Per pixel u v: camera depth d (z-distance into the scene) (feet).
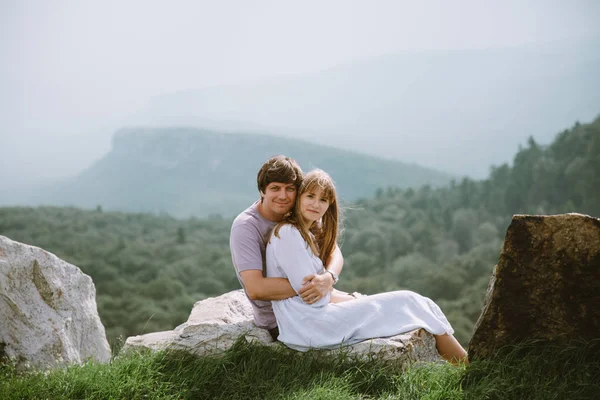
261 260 10.61
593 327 8.82
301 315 10.12
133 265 170.30
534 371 8.79
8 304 11.50
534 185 247.29
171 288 146.72
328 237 11.12
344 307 10.23
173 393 9.19
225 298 13.78
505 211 247.91
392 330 10.07
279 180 10.22
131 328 123.03
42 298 12.18
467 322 128.57
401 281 182.09
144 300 135.95
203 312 12.82
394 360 9.57
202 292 162.40
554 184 245.24
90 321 13.37
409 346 9.71
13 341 11.34
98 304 132.05
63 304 12.53
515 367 8.79
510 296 9.16
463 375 8.98
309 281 10.11
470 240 219.20
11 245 12.03
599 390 8.27
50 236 192.85
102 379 9.37
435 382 8.91
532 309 9.09
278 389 8.94
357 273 191.21
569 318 8.93
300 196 10.29
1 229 194.18
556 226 8.91
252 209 10.96
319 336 9.99
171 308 135.85
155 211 623.77
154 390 9.22
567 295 8.91
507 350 9.21
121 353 10.83
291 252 10.15
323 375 9.27
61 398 8.96
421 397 8.57
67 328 12.30
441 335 10.40
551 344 9.01
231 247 10.72
